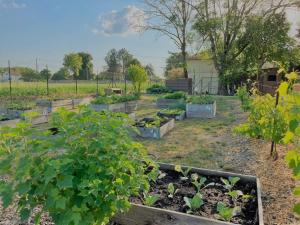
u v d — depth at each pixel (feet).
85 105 7.73
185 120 31.48
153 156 15.87
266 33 69.87
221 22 72.33
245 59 74.79
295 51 71.97
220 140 21.72
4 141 6.28
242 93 32.99
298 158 5.57
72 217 5.59
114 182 6.64
